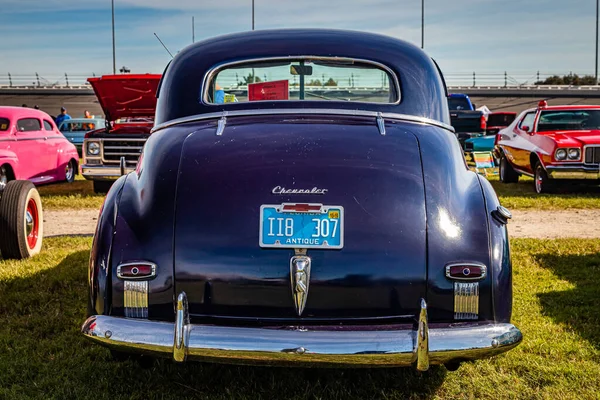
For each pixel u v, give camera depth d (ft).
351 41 11.05
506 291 8.52
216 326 8.05
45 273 16.21
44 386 9.82
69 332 12.17
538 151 34.01
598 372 10.34
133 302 8.40
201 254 8.34
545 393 9.62
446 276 8.31
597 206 29.53
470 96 170.60
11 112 33.06
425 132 9.71
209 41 11.41
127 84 28.48
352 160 8.84
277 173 8.66
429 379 10.19
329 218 8.37
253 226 8.37
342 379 10.15
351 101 10.31
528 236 22.68
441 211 8.59
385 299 8.29
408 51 11.00
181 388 9.86
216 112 10.24
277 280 8.25
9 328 12.22
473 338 7.98
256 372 10.43
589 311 13.53
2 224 17.35
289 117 9.91
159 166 9.13
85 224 25.20
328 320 8.29
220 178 8.72
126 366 10.59
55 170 36.55
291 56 10.85
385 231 8.38
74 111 153.28
